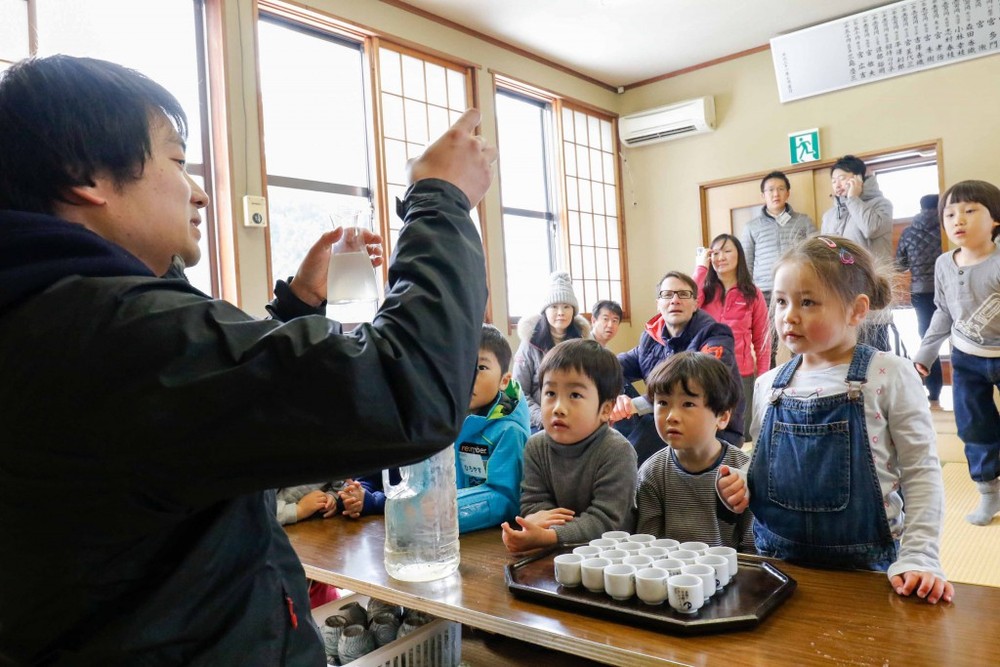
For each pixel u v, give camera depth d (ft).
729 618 2.36
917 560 2.80
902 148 15.65
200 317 1.63
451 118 14.98
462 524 3.83
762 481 3.68
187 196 2.03
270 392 1.57
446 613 2.74
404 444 1.68
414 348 1.71
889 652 2.16
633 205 19.80
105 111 1.81
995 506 9.21
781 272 3.63
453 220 1.94
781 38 16.37
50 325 1.57
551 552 3.29
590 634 2.38
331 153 12.91
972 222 8.85
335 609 4.32
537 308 17.54
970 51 14.67
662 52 17.43
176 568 1.70
